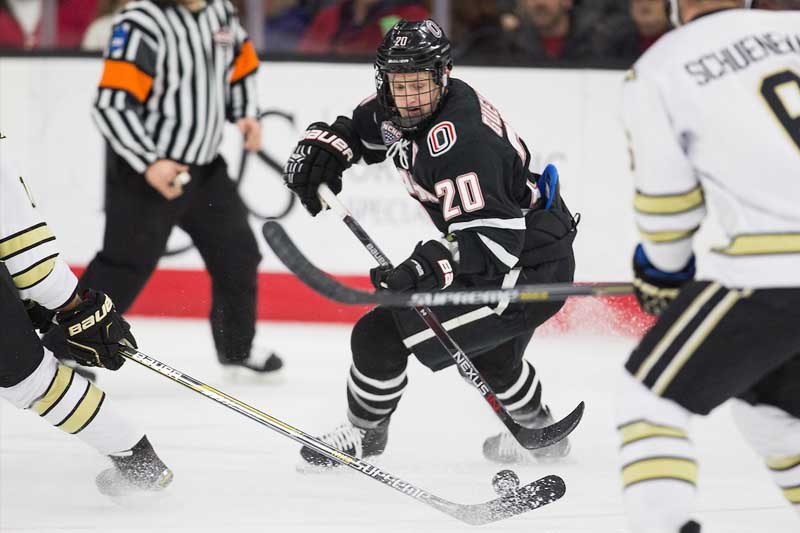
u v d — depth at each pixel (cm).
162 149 1486
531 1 1897
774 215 677
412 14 1947
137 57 1452
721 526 910
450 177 949
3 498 984
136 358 935
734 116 682
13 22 2061
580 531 898
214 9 1516
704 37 706
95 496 994
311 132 1098
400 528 905
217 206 1520
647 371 703
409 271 933
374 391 1054
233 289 1524
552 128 1875
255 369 1540
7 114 1959
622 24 1888
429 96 962
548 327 1842
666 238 716
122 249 1470
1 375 881
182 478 1053
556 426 1019
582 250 1878
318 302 1936
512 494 912
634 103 702
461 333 1012
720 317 684
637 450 694
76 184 1945
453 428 1283
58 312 920
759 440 775
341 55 1889
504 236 944
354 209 1880
